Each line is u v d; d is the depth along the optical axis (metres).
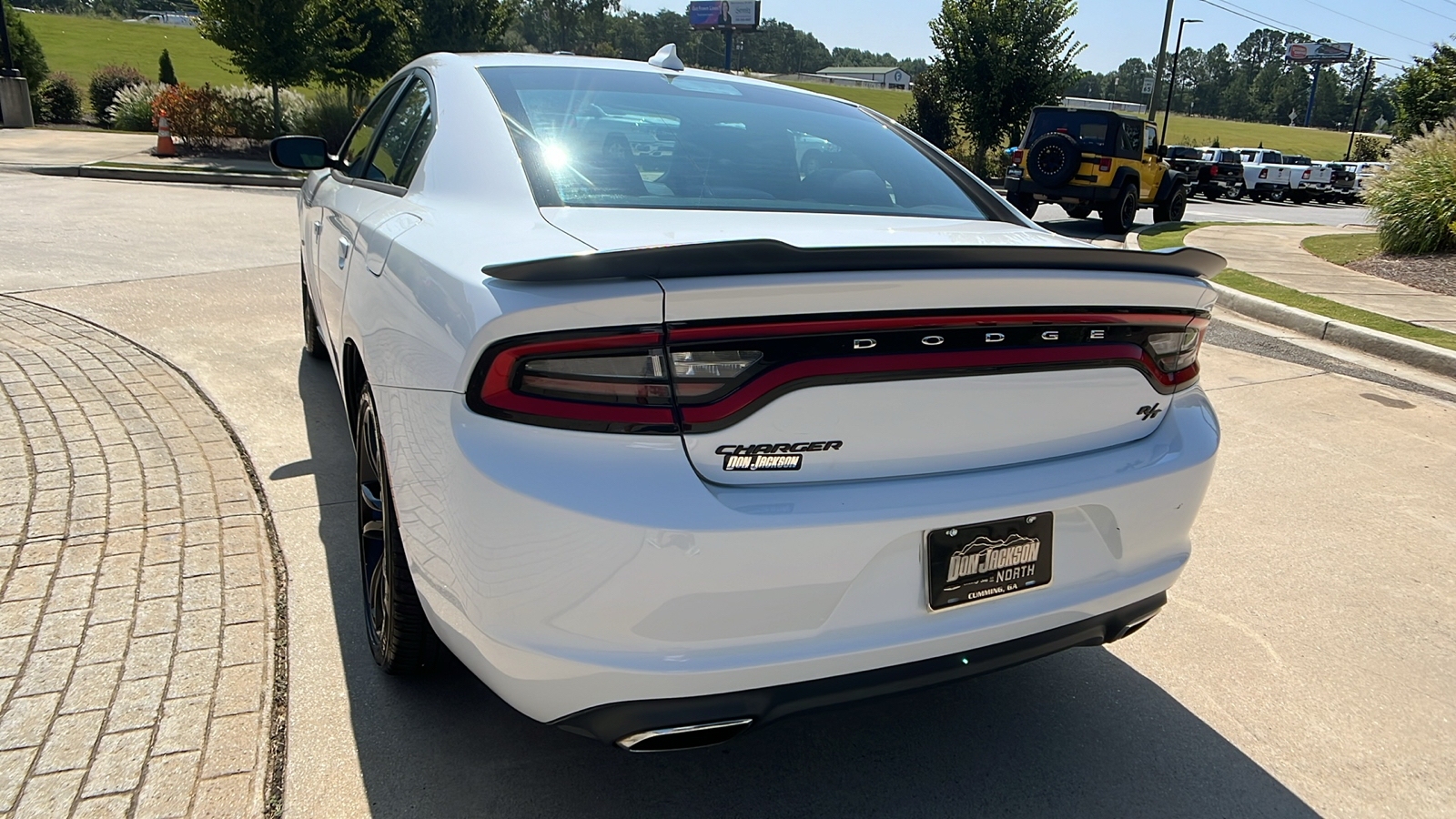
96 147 17.08
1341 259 11.28
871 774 2.22
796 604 1.67
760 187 2.41
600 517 1.55
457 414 1.66
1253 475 4.29
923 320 1.69
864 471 1.74
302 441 3.97
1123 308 1.94
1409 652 2.88
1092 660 2.79
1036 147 15.95
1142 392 2.06
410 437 1.87
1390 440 4.85
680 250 1.51
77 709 2.21
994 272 1.71
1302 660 2.81
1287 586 3.26
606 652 1.62
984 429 1.83
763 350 1.60
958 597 1.81
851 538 1.67
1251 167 35.47
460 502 1.65
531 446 1.58
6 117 20.47
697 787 2.14
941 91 29.28
